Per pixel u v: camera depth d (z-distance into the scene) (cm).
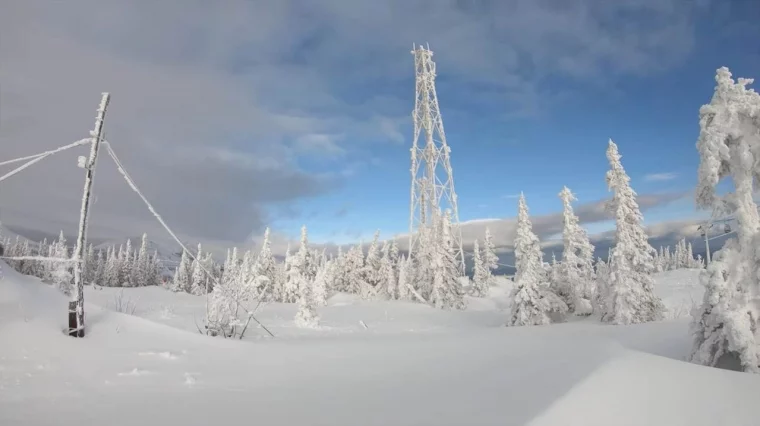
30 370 780
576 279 3359
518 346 1312
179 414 612
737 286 1012
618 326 2320
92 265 8294
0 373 746
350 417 606
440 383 826
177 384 794
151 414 608
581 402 620
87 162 1055
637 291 2625
